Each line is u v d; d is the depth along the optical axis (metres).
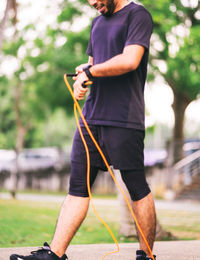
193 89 16.66
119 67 2.49
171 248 3.85
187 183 17.86
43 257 2.61
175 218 10.19
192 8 14.26
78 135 2.71
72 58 16.31
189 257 3.41
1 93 26.78
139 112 2.63
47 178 24.20
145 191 2.68
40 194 21.08
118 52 2.61
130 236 7.34
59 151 24.72
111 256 3.35
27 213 10.23
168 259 3.32
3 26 10.76
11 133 36.81
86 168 2.68
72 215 2.68
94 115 2.64
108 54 2.63
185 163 17.78
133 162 2.63
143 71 2.69
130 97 2.60
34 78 18.66
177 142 18.36
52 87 19.14
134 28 2.55
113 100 2.61
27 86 22.78
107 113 2.61
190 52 12.03
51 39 15.73
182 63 12.75
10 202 13.99
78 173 2.69
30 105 25.11
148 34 2.57
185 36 12.05
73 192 2.71
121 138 2.59
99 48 2.69
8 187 26.27
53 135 42.94
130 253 3.50
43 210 11.23
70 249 3.66
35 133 39.34
